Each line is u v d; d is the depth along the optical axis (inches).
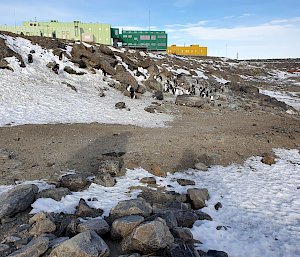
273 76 2886.3
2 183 398.6
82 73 1234.6
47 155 521.0
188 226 327.9
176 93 1380.4
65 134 661.3
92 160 513.3
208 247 288.5
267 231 329.7
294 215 368.8
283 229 335.0
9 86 938.7
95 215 327.3
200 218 348.5
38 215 303.6
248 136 748.0
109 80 1257.4
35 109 839.7
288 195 433.1
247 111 1222.9
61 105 916.0
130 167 504.1
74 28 2746.1
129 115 948.0
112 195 389.4
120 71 1336.1
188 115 1063.0
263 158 593.6
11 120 725.9
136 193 401.7
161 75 1526.8
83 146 582.2
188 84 1494.8
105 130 724.7
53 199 358.0
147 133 719.7
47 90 1002.1
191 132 765.3
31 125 698.8
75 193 387.2
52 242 249.1
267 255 284.2
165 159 548.4
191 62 2544.3
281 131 842.8
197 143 651.5
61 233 286.2
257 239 311.9
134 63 1534.2
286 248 296.7
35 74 1087.0
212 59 3587.6
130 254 250.4
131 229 274.7
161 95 1246.9
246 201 407.2
